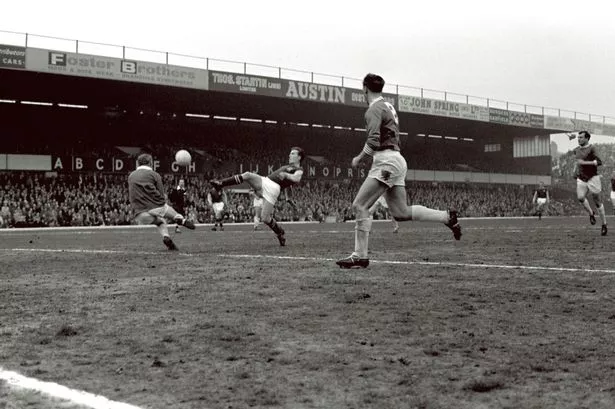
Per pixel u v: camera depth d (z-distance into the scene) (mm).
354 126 62750
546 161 74500
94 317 4508
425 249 10578
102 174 44438
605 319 4137
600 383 2771
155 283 6359
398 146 7168
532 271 6828
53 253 11445
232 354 3367
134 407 2527
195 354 3385
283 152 57219
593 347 3391
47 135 46625
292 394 2686
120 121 49938
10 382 2900
